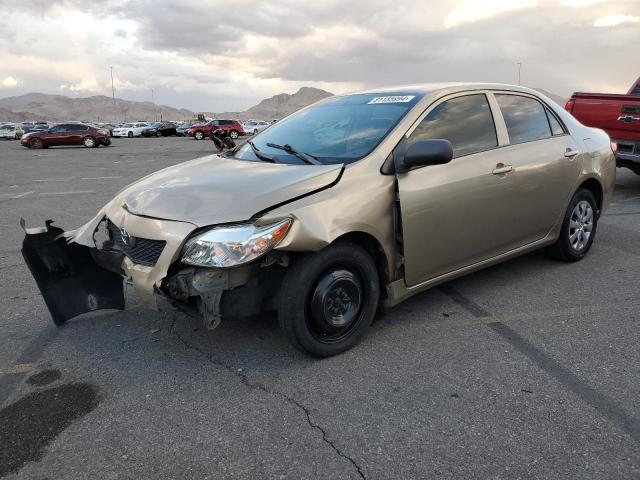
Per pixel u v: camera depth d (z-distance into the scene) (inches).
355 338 137.9
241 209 119.3
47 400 118.7
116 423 109.6
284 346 141.2
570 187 190.4
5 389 123.9
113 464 97.3
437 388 119.9
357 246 131.9
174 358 136.5
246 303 122.6
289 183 126.6
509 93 178.5
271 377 126.0
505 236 168.6
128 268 128.1
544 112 189.3
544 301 168.9
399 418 109.0
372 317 140.4
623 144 317.4
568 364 129.4
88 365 134.3
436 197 143.2
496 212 161.8
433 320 155.9
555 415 108.7
